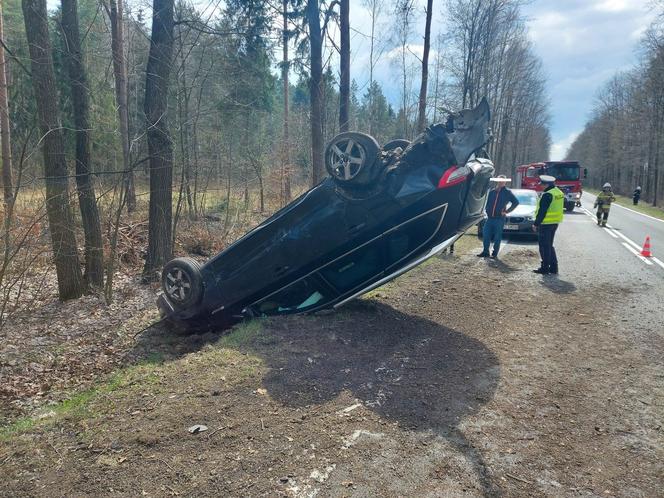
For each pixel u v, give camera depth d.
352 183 5.48
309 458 3.20
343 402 4.00
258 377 4.44
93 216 9.04
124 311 8.11
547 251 9.68
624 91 62.75
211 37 11.68
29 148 7.28
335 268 6.05
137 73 15.89
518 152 60.16
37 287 9.27
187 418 3.70
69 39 8.83
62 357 6.18
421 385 4.38
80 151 8.88
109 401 4.09
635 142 52.22
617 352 5.35
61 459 3.23
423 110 16.48
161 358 5.97
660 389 4.38
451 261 10.93
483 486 2.95
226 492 2.86
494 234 11.43
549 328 6.23
